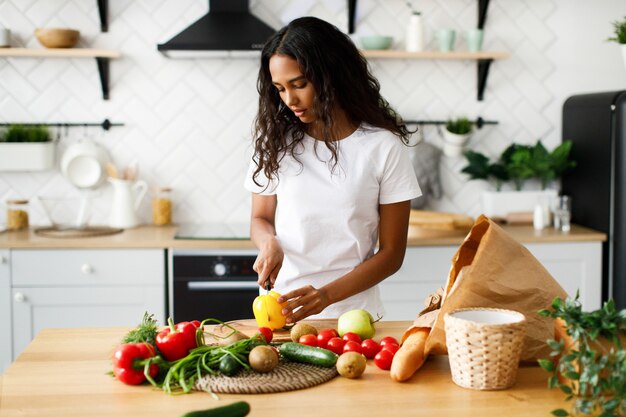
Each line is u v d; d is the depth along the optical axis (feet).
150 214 12.69
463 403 4.52
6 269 10.80
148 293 10.94
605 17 12.99
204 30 11.32
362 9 12.62
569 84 13.07
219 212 12.74
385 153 7.02
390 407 4.47
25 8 12.19
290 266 7.31
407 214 7.23
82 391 4.76
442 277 11.14
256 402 4.57
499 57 12.21
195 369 4.99
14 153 11.93
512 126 13.06
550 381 4.37
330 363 5.06
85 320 10.94
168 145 12.57
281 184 7.25
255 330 6.12
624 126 11.16
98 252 10.84
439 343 5.07
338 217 7.11
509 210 12.62
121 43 12.35
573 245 11.39
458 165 13.05
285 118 7.06
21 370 5.15
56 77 12.32
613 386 4.06
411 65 12.76
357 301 7.18
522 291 5.15
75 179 12.26
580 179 12.38
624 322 4.31
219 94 12.51
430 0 12.71
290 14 12.50
